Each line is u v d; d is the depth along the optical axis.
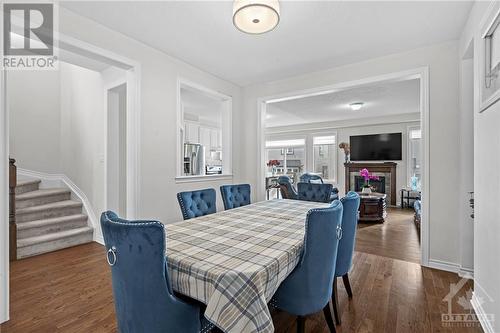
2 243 1.77
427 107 2.79
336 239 1.47
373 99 5.11
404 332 1.67
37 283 2.36
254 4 1.74
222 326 0.98
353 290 2.25
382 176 7.12
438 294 2.16
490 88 1.70
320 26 2.43
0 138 1.76
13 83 4.06
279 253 1.26
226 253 1.27
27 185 3.95
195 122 7.26
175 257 1.21
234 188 2.98
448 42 2.69
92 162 3.81
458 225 2.62
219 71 3.64
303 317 1.40
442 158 2.71
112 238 1.12
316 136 8.30
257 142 4.26
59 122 4.49
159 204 3.02
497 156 1.52
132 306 1.11
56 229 3.51
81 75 4.05
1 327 1.71
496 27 1.63
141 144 2.82
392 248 3.42
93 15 2.28
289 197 5.09
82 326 1.73
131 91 2.77
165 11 2.22
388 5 2.10
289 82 3.90
